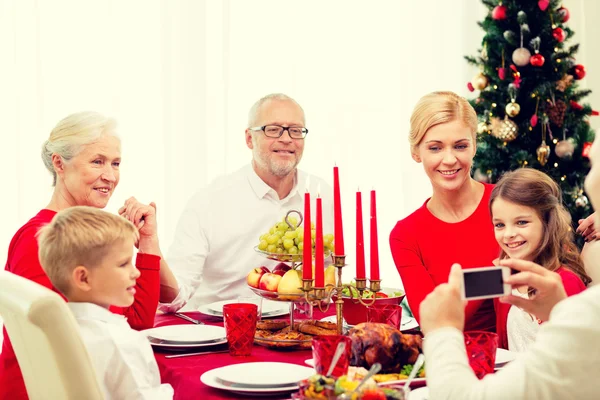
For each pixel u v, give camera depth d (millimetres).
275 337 1760
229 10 4184
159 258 2084
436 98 2143
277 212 2881
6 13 3689
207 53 4141
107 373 1467
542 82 4086
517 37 4113
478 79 4160
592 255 2207
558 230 1843
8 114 3701
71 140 1951
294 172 2932
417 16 4648
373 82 4559
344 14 4488
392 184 4598
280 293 1791
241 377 1428
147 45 4008
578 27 5184
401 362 1369
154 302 2047
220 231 2820
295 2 4363
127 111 3979
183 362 1646
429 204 2252
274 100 2795
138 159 4008
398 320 1627
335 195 1658
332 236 1884
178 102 4078
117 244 1563
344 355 1256
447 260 2191
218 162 4172
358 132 4531
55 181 2027
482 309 2090
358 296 1658
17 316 1297
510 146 4156
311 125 4445
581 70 4207
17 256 1771
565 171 4172
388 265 4590
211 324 2084
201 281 2857
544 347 979
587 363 946
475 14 4758
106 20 3908
